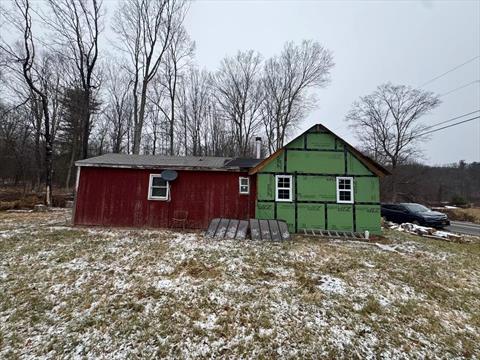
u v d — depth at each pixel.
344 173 11.32
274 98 30.80
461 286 6.11
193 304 4.75
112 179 11.50
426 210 15.97
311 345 3.82
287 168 11.35
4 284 5.34
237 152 30.83
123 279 5.67
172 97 25.66
